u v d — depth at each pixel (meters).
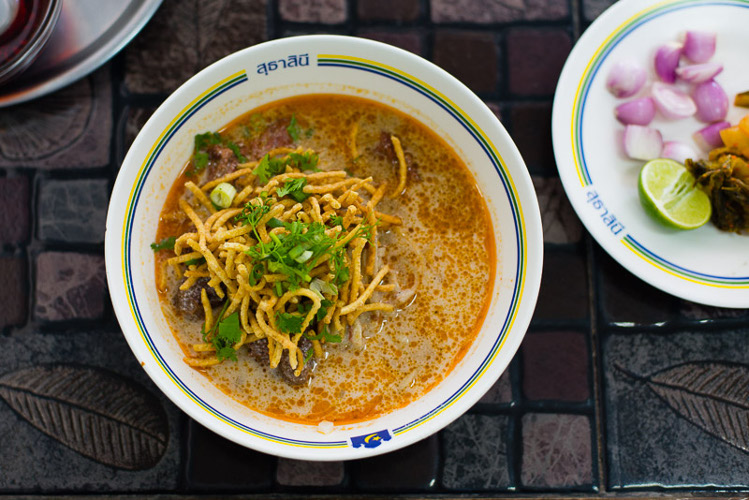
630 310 0.47
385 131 0.44
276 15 0.47
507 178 0.42
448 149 0.44
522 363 0.46
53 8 0.45
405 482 0.45
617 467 0.46
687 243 0.47
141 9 0.46
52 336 0.46
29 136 0.46
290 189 0.41
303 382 0.42
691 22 0.48
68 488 0.45
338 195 0.42
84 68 0.46
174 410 0.45
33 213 0.46
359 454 0.39
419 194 0.43
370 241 0.42
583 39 0.47
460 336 0.43
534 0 0.48
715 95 0.47
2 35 0.44
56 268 0.46
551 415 0.46
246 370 0.42
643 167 0.46
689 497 0.46
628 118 0.47
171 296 0.42
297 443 0.40
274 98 0.43
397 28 0.48
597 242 0.46
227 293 0.41
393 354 0.42
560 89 0.46
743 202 0.46
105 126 0.47
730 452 0.46
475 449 0.46
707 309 0.47
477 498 0.45
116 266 0.40
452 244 0.43
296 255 0.39
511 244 0.42
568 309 0.46
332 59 0.42
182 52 0.47
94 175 0.46
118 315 0.39
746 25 0.48
